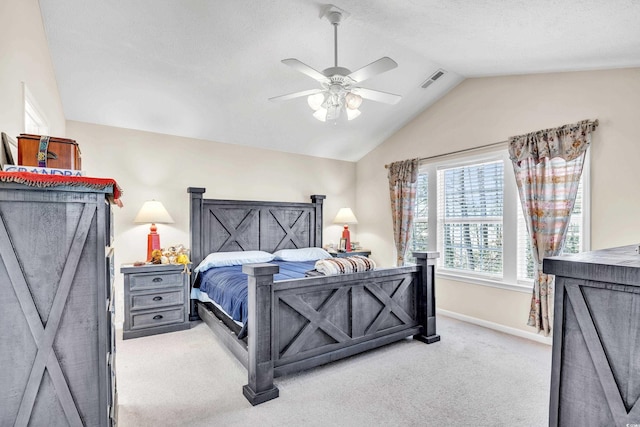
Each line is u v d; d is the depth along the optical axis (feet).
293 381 8.30
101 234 4.58
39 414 4.25
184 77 10.95
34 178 4.10
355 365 9.20
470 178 13.41
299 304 8.34
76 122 12.07
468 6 7.20
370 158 18.19
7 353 4.11
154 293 11.73
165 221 12.34
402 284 10.65
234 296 9.14
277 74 11.30
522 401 7.38
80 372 4.44
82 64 9.83
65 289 4.36
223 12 8.66
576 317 3.30
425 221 15.30
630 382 2.95
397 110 14.74
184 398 7.54
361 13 8.60
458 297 13.65
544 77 10.95
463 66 11.59
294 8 8.63
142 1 8.11
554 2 6.42
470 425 6.56
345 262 9.51
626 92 9.20
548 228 10.47
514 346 10.55
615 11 6.34
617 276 2.98
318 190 17.88
